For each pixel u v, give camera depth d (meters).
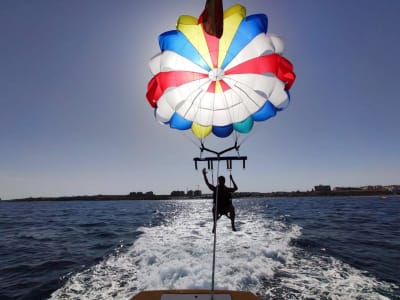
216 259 10.28
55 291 8.05
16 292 8.29
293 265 9.80
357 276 8.69
